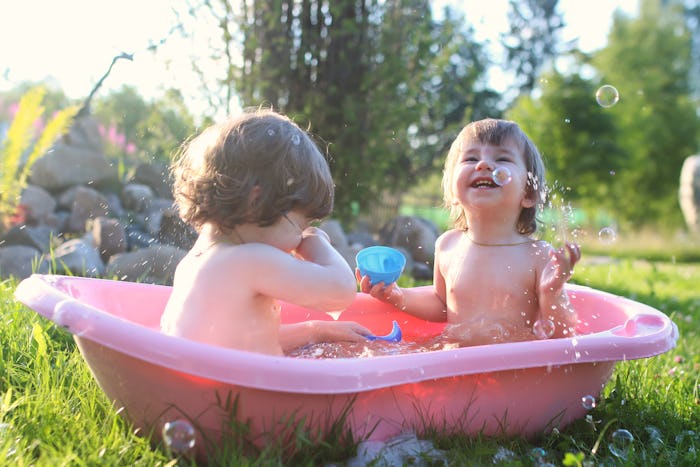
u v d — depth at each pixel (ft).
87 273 9.46
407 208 20.31
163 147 14.71
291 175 4.61
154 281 9.21
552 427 4.81
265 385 3.72
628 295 12.59
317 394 4.04
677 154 39.24
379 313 6.74
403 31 14.53
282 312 6.53
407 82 14.60
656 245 30.27
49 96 22.67
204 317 4.46
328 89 14.26
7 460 3.99
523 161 5.98
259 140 4.58
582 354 4.48
